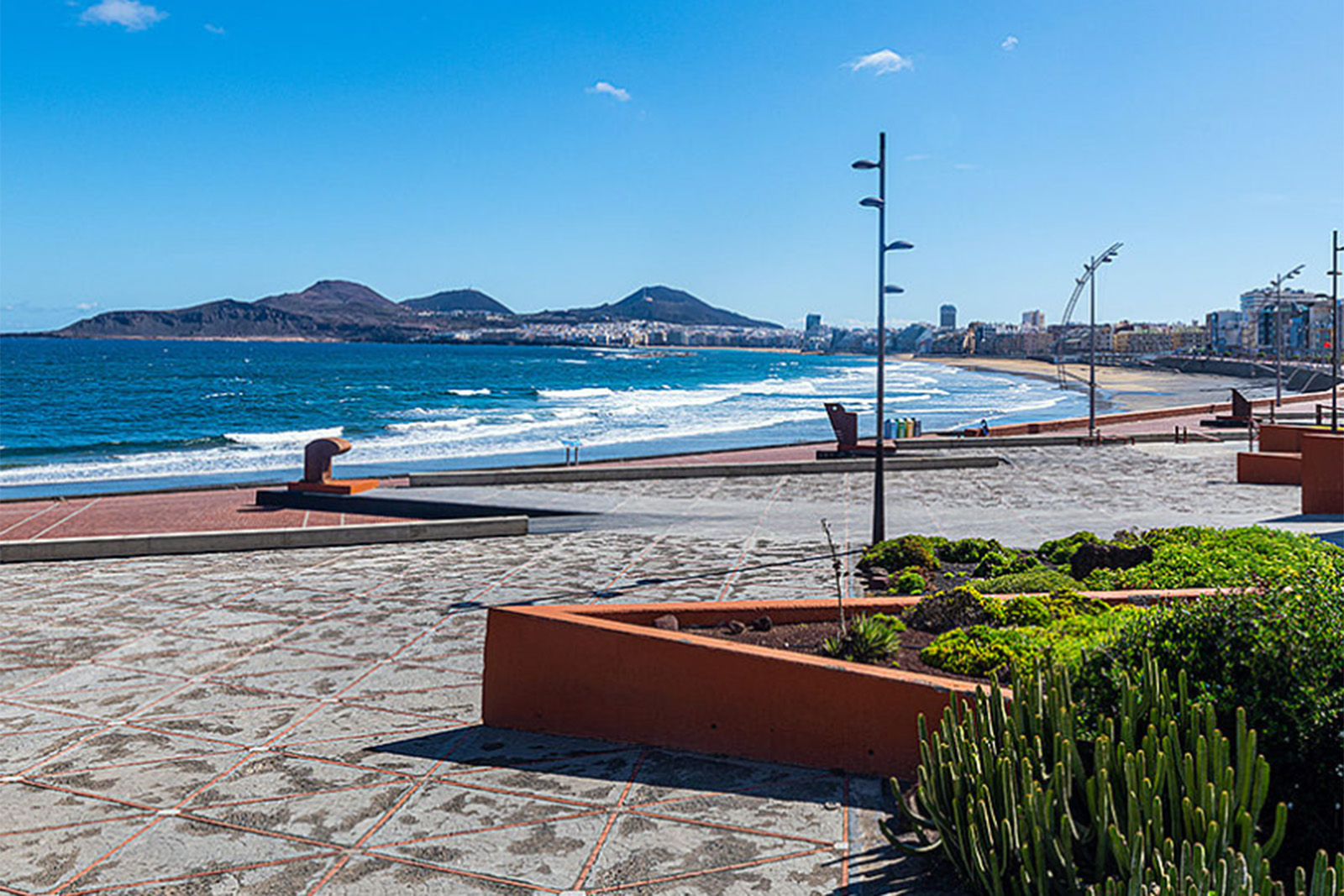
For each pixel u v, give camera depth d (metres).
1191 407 59.91
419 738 9.45
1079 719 6.50
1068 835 5.43
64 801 8.06
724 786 8.16
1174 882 4.62
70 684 11.27
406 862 6.96
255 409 86.00
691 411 85.56
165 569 18.25
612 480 31.48
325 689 11.00
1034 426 51.00
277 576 17.48
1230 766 5.74
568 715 9.47
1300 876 4.51
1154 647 7.00
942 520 23.02
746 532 21.81
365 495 26.69
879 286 19.59
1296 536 16.36
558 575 17.30
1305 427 32.66
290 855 7.08
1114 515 23.31
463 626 13.83
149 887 6.65
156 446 57.50
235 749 9.20
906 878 6.54
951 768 6.24
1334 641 6.41
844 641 9.51
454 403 94.44
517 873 6.77
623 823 7.51
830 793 7.96
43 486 39.91
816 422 73.75
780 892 6.46
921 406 98.25
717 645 8.89
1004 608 10.81
